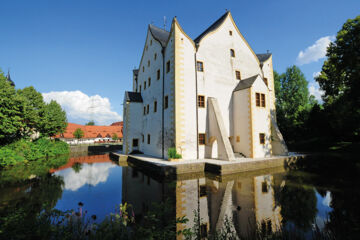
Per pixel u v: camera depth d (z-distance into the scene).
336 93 21.91
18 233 3.22
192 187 9.91
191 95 17.94
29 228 3.41
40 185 10.70
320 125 27.55
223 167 13.16
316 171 13.82
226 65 20.77
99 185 10.73
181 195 8.55
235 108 20.11
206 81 19.05
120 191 9.47
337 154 19.55
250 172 13.83
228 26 21.61
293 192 8.80
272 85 24.12
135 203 7.63
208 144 18.27
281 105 39.97
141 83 26.83
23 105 20.00
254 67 23.00
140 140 24.86
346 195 8.27
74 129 54.28
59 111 34.03
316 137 29.39
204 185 10.28
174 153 15.94
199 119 18.11
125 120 25.88
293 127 32.22
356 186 9.66
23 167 16.98
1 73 19.53
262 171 14.23
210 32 20.12
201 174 13.23
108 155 28.95
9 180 11.98
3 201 7.91
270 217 6.12
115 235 3.38
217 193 8.79
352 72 16.77
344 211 6.53
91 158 24.88
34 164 18.94
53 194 8.97
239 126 19.41
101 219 5.97
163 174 12.83
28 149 21.20
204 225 5.55
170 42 18.69
